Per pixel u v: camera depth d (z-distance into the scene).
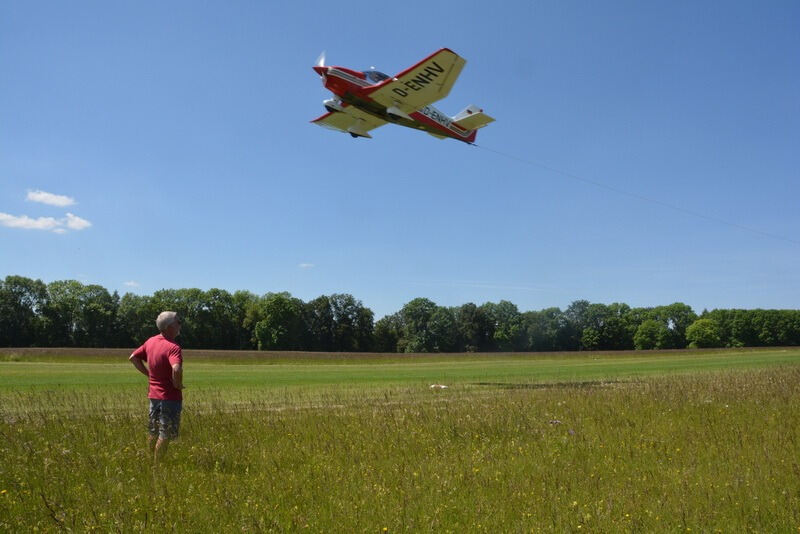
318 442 7.78
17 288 87.62
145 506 4.93
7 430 8.08
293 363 45.62
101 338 90.62
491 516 4.85
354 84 20.34
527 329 120.50
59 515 4.64
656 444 7.84
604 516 4.78
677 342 133.62
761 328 130.00
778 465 6.55
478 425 9.10
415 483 5.73
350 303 107.75
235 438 8.00
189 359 45.34
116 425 8.77
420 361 51.81
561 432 8.84
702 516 4.81
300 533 4.41
